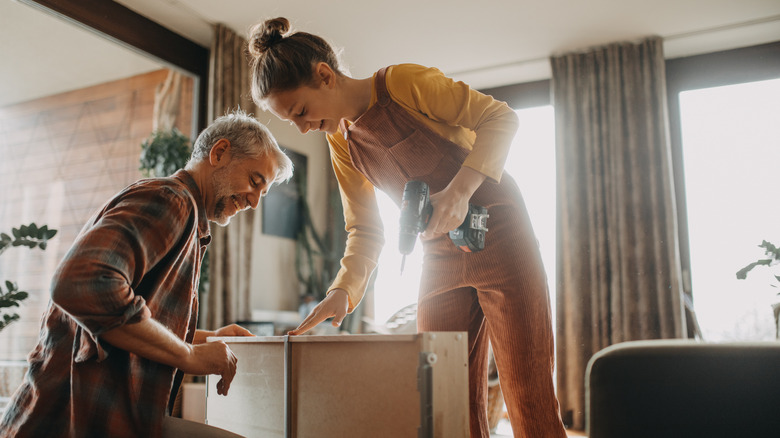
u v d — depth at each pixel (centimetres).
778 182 412
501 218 131
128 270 100
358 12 391
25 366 479
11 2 411
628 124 431
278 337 124
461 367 106
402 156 134
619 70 437
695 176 434
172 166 396
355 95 133
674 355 72
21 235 253
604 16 397
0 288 261
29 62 504
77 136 550
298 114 133
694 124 439
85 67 515
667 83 449
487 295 135
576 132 445
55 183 552
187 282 119
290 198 489
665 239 414
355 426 108
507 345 132
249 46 135
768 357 69
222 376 118
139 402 107
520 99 497
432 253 142
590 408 76
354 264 154
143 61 504
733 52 434
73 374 103
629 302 414
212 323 381
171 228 108
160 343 104
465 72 482
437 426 100
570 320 429
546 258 466
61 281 93
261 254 455
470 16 397
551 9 388
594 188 438
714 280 419
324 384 114
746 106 427
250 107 423
